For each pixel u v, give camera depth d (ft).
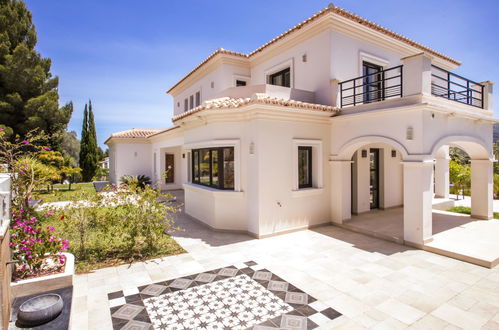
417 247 24.11
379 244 25.31
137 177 64.54
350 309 14.61
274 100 25.68
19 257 15.55
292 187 29.01
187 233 29.14
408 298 15.72
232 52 43.29
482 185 32.81
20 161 24.20
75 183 89.66
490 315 14.05
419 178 23.72
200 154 34.14
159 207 23.43
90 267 20.07
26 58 66.90
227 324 13.32
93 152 94.63
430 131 24.04
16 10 70.74
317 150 31.24
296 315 14.06
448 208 40.57
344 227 30.91
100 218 22.26
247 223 28.71
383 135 26.43
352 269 19.74
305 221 30.40
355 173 35.94
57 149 75.61
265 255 22.57
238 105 26.30
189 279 18.20
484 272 19.19
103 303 15.23
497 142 98.84
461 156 94.43
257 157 26.89
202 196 33.04
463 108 28.50
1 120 64.34
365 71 36.68
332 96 31.37
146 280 18.06
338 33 32.60
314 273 19.08
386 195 39.11
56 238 17.17
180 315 14.10
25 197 20.81
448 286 17.15
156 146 64.69
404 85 24.77
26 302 13.12
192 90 55.88
